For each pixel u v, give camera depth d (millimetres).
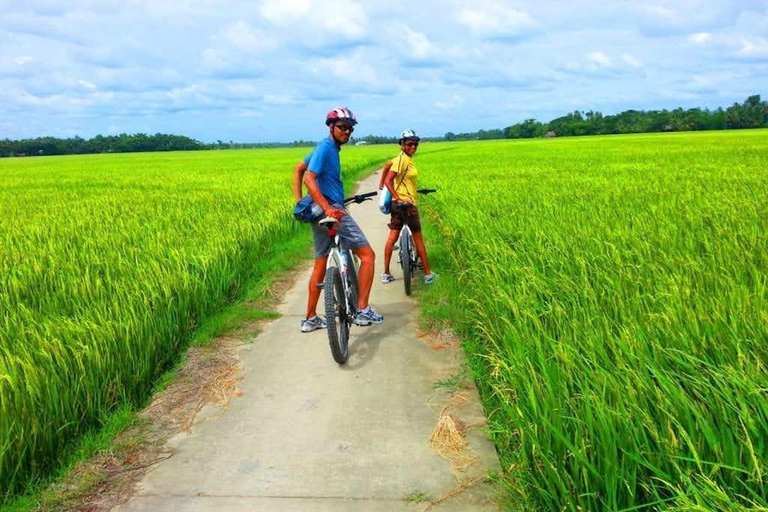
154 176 24844
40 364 3428
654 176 14367
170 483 2881
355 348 4656
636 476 2289
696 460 2076
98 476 2928
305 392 3873
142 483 2891
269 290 6527
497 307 4211
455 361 4293
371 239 9812
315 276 4875
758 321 3104
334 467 2967
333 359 4441
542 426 2617
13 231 8773
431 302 5629
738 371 2629
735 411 2389
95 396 3465
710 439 2244
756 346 2914
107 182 21750
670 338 3113
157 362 4215
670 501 2246
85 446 3150
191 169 30391
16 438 2842
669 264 4641
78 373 3449
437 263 7363
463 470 2895
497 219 7859
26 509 2686
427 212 11781
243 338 4957
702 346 2982
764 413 2312
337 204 4551
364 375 4117
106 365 3625
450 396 3727
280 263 7703
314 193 4316
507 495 2652
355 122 4488
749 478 2105
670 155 26547
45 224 9500
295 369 4266
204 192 14820
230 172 25484
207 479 2904
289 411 3607
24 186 21016
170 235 7508
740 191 9750
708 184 11391
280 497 2732
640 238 5789
